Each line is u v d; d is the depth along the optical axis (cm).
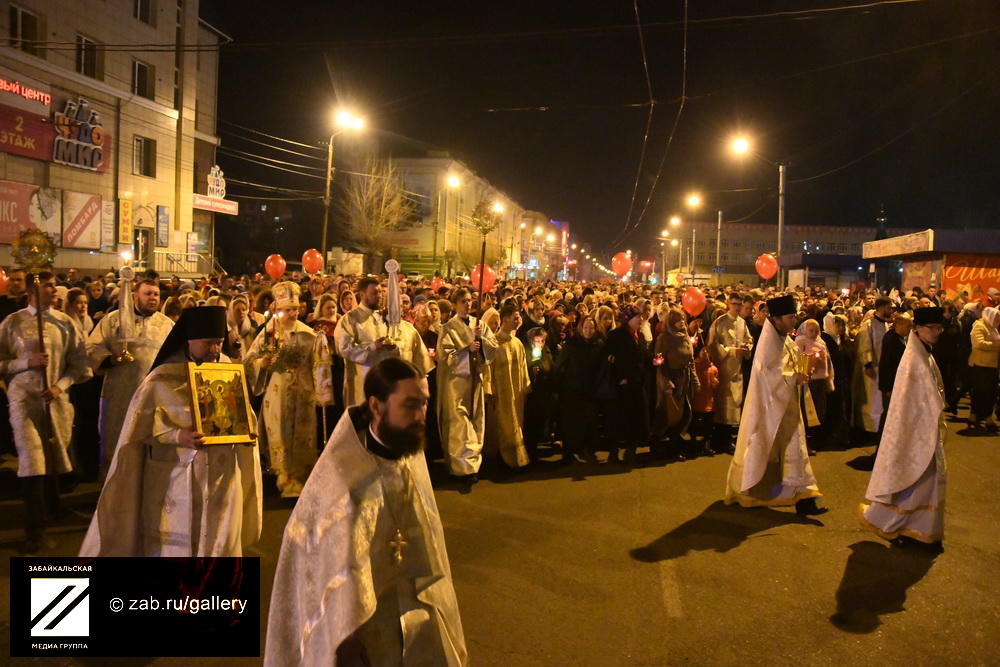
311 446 724
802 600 498
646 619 468
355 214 4744
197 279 2794
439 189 5112
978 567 557
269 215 4931
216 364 429
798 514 680
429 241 5100
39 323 571
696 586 520
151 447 425
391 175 4838
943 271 2442
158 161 2881
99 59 2548
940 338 1168
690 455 914
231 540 422
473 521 655
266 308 878
